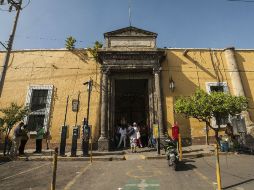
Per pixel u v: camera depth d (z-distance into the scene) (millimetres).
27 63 19078
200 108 14102
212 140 17547
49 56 19266
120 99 21172
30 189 7457
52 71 18859
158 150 13531
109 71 18219
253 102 18719
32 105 17984
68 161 12516
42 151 15469
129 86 21109
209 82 18953
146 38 19031
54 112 17781
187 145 17266
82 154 14062
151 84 18672
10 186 7836
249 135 15500
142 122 20531
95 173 9586
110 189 7379
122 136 17406
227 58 19766
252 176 8453
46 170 10203
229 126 15125
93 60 19125
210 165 10617
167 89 18547
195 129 17734
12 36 12758
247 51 20391
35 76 18703
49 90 18219
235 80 18938
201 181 7953
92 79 18594
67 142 16938
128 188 7434
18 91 18281
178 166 10312
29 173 9688
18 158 12742
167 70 19047
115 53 18078
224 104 13555
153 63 18297
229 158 12375
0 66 18938
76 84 18516
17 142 13359
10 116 14094
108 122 17297
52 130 17344
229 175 8703
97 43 19203
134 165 11109
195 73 19172
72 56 19266
